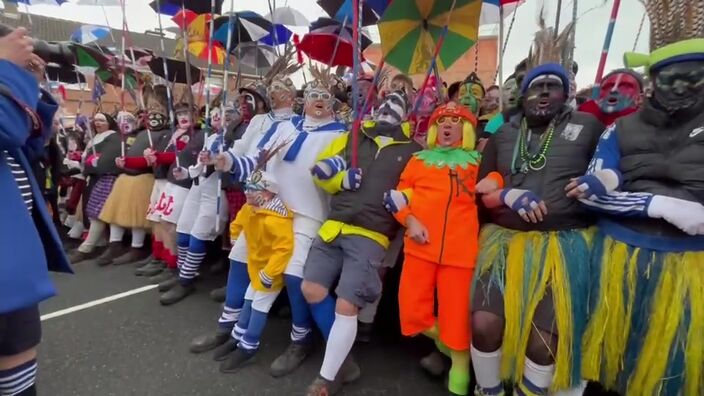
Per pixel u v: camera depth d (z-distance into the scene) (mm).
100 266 4555
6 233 1500
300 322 2717
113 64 5895
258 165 2773
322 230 2547
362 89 3980
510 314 2031
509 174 2234
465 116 2486
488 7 4461
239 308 2963
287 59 3965
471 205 2383
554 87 2166
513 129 2320
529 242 2088
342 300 2363
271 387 2545
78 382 2564
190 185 4062
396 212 2354
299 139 2771
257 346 2727
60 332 3137
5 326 1576
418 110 3066
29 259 1535
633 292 1837
